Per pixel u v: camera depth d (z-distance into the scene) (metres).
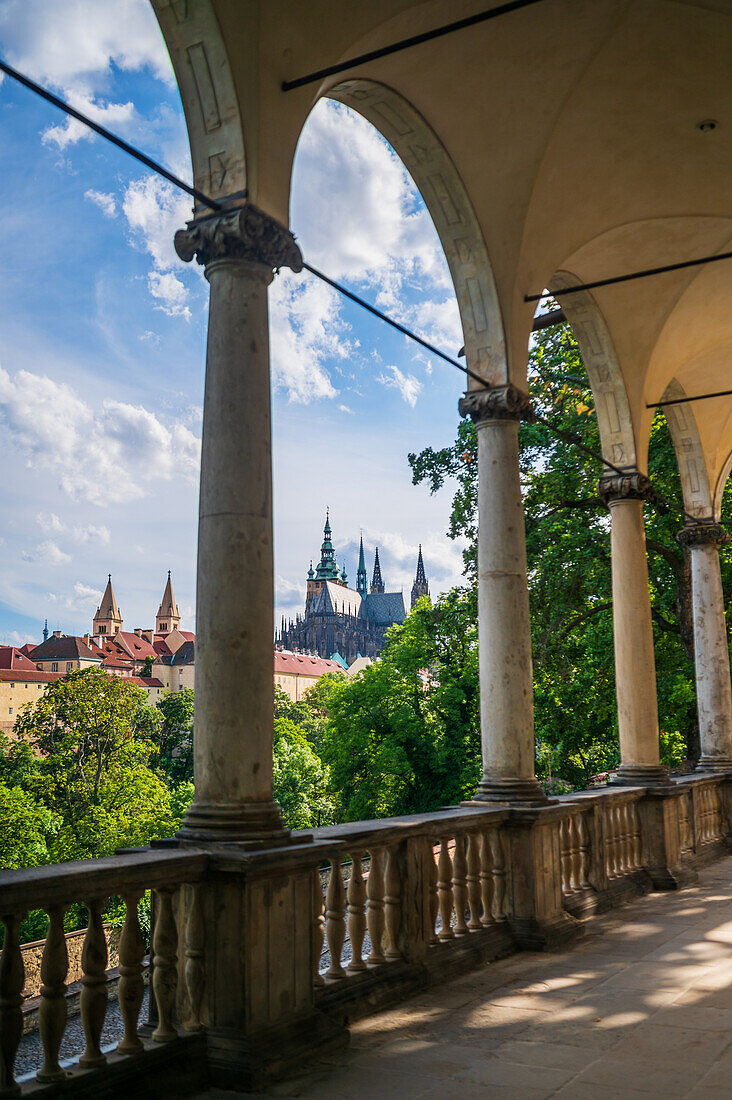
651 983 7.91
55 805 70.25
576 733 25.59
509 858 9.62
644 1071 5.75
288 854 6.06
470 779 48.25
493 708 10.11
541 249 11.63
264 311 6.74
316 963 6.62
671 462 22.44
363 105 9.66
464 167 10.42
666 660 24.73
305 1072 5.84
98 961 5.13
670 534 22.62
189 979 5.83
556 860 10.12
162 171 6.38
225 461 6.43
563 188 11.45
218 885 5.91
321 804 73.12
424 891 8.07
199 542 6.46
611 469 14.61
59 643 164.50
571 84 10.23
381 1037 6.53
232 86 6.71
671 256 13.77
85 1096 4.85
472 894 9.09
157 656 180.25
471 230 10.71
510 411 10.60
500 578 10.27
